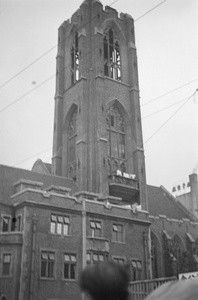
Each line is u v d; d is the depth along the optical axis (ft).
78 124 203.72
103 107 204.44
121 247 155.22
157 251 197.98
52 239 136.77
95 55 215.92
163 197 248.52
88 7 231.50
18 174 174.60
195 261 200.95
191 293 8.36
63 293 131.03
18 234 131.03
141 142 213.46
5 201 146.72
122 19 245.45
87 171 191.21
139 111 221.25
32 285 124.98
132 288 124.06
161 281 112.37
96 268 8.05
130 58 234.58
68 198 147.54
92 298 7.75
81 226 146.61
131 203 199.62
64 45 244.42
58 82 231.30
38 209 138.31
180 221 214.28
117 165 202.49
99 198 170.40
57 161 213.46
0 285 126.31
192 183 288.71
